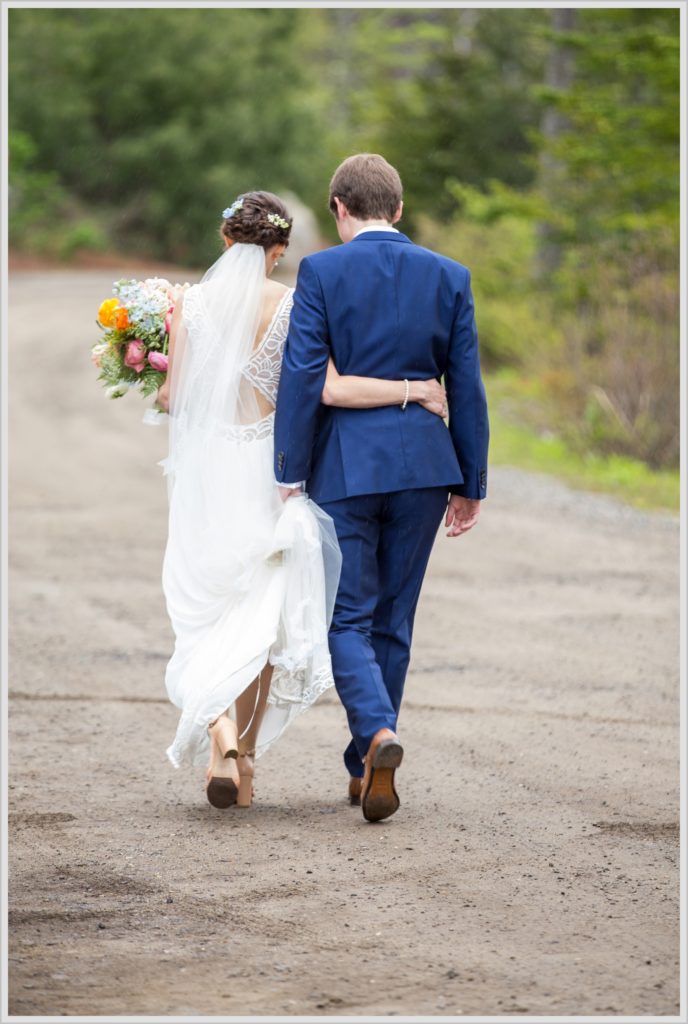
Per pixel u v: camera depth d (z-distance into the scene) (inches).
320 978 235.9
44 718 438.0
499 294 1705.2
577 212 1562.5
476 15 2464.3
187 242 3769.7
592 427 1158.3
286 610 333.4
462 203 2140.7
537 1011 221.3
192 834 323.3
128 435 1263.5
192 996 227.8
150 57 3747.5
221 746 327.6
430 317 332.8
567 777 374.3
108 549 748.6
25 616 593.0
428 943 252.5
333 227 3444.9
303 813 343.3
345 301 328.2
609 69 1536.7
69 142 3710.6
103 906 273.0
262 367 343.9
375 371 331.0
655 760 392.8
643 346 1172.5
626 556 761.6
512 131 2234.3
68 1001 225.6
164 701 464.8
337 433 332.2
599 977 236.1
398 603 343.9
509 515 899.4
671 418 1139.3
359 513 332.2
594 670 509.7
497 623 591.2
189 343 344.8
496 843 315.6
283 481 328.5
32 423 1309.1
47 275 3166.8
